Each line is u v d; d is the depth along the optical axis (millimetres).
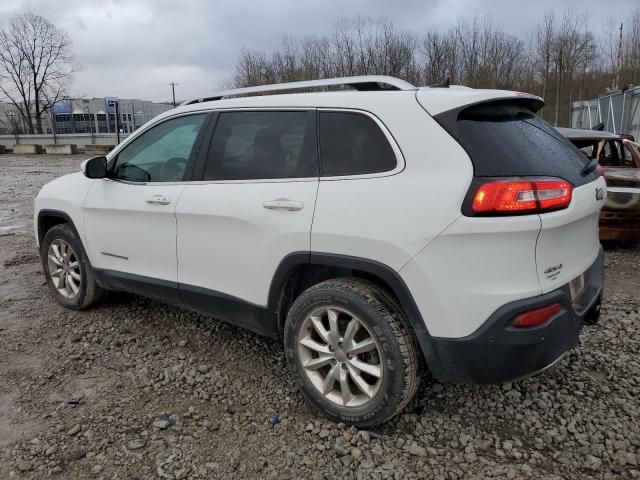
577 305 2742
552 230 2445
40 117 66500
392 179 2627
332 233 2729
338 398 2902
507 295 2391
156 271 3756
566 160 2834
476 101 2602
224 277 3312
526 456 2666
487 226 2359
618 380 3336
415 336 2674
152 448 2752
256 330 3307
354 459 2646
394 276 2572
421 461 2633
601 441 2764
